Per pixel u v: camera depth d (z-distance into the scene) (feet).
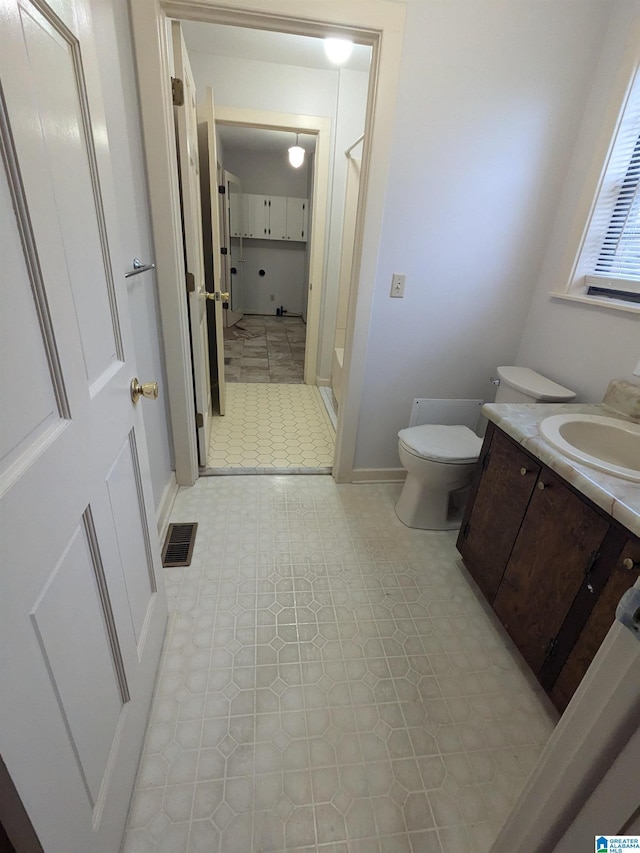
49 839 1.86
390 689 4.22
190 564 5.60
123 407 3.07
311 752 3.65
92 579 2.47
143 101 4.88
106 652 2.68
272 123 9.47
